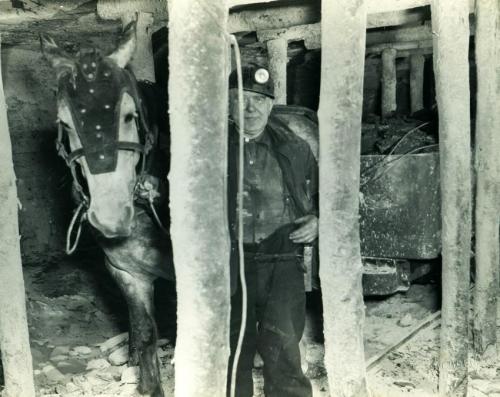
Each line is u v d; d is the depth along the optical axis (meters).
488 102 3.96
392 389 3.65
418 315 5.07
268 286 3.01
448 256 3.34
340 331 2.80
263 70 2.94
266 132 3.12
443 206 3.34
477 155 4.07
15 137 6.55
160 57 5.45
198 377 2.53
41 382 4.00
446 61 3.24
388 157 4.41
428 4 4.18
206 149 2.42
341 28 2.64
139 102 3.01
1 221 3.09
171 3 2.40
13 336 3.18
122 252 3.25
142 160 3.07
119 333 5.06
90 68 2.87
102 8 4.54
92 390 3.83
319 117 2.75
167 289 5.84
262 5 4.73
